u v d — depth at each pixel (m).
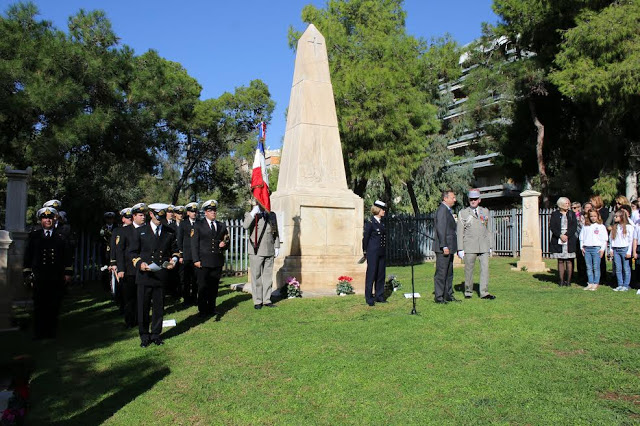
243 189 38.50
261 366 6.07
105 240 13.55
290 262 11.67
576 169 26.86
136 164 23.98
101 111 19.09
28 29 18.78
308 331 7.66
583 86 18.61
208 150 33.41
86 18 20.97
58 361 6.57
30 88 16.78
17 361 3.92
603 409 4.55
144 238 7.39
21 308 11.02
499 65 26.08
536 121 25.78
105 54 21.08
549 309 8.70
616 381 5.22
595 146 22.66
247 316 9.08
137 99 22.36
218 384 5.48
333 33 24.66
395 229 22.77
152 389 5.41
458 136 37.72
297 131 12.74
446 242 9.66
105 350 7.10
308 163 12.49
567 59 19.83
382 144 23.03
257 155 10.20
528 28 23.69
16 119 18.00
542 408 4.60
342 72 23.31
